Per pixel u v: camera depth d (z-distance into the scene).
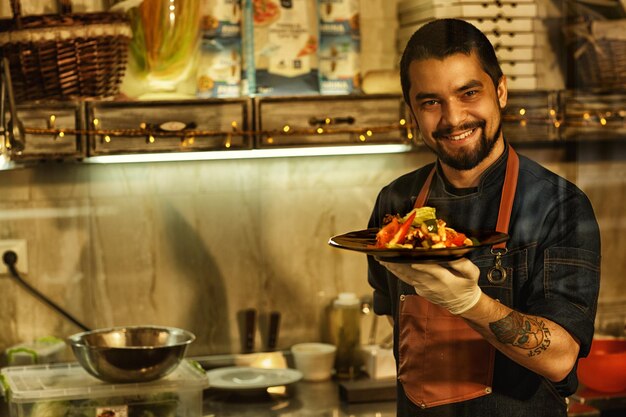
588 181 1.62
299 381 2.10
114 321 2.19
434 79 1.28
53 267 2.16
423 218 1.15
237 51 2.01
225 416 1.87
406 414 1.31
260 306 2.25
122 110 1.94
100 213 2.18
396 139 2.04
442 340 1.28
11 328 2.14
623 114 1.66
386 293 1.51
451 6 1.80
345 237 1.22
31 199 2.14
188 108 1.96
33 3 1.97
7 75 1.84
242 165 2.23
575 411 1.55
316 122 2.02
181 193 2.21
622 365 1.55
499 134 1.29
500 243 1.25
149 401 1.79
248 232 2.24
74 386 1.80
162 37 1.93
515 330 1.17
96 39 1.89
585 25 1.67
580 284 1.24
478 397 1.27
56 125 1.91
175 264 2.22
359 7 2.05
